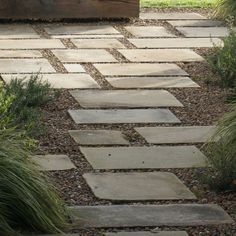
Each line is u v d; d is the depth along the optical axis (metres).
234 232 5.72
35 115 8.00
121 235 5.60
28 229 5.67
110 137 7.77
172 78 9.93
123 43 11.66
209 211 6.07
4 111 7.12
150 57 10.91
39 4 12.82
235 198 6.33
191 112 8.65
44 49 11.18
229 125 6.87
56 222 5.73
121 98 9.07
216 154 6.78
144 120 8.33
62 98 8.98
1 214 5.59
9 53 10.90
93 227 5.75
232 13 13.01
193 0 14.60
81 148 7.43
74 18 12.97
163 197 6.33
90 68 10.30
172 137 7.81
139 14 13.30
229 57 9.72
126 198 6.29
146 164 7.05
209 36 12.15
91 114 8.47
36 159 7.05
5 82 9.43
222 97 9.18
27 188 5.70
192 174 6.82
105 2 12.97
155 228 5.76
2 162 5.75
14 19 12.82
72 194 6.38
